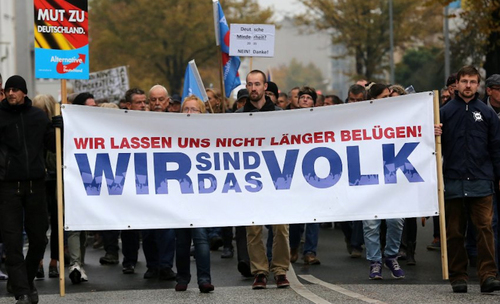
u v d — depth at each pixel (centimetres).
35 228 868
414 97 923
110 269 1212
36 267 885
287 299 880
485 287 882
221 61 1259
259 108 965
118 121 909
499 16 2208
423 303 835
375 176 928
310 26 4997
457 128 900
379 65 4878
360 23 4628
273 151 932
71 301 909
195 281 1069
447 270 898
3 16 4022
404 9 4631
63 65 900
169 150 919
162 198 916
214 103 1395
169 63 5303
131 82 5275
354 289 954
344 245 1441
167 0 5056
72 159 895
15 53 4372
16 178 851
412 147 924
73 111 898
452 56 3638
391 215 927
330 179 932
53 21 897
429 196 922
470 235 1126
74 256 1075
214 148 927
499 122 901
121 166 909
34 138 862
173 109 1443
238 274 1125
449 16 2384
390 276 1076
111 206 905
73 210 895
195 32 5100
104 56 5278
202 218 922
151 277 1114
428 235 1527
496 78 1023
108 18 5231
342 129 931
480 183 888
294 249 1225
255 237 964
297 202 932
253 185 930
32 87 4666
